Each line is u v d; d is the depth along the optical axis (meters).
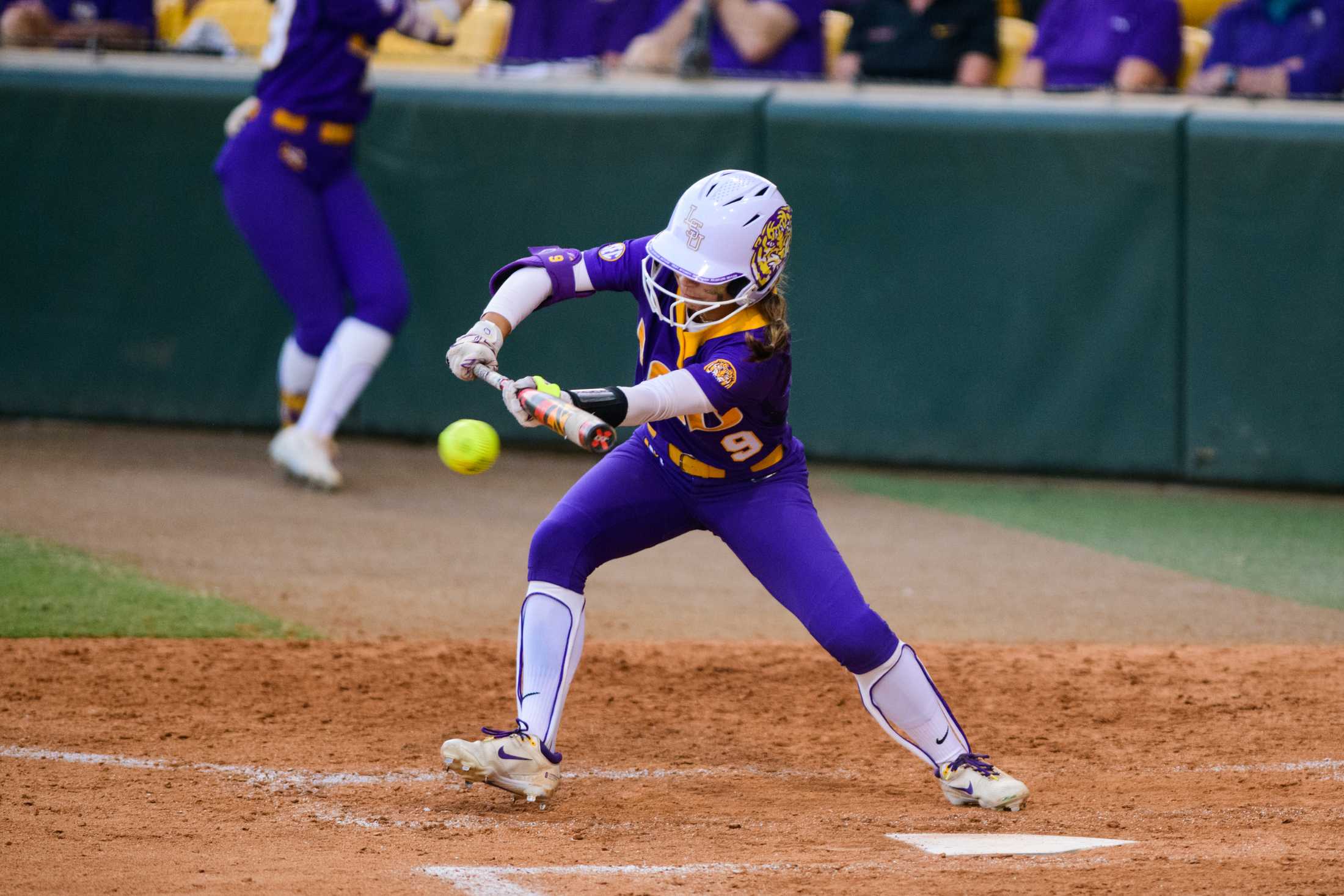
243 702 19.11
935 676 21.11
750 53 38.06
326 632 22.84
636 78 37.09
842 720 19.12
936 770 15.36
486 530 30.78
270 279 32.91
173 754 16.84
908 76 36.88
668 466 14.86
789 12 37.94
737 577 27.95
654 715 19.17
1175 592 26.95
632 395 13.12
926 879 12.32
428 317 37.69
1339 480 34.78
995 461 36.44
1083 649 22.78
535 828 14.31
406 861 12.99
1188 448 35.56
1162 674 21.20
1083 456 35.97
